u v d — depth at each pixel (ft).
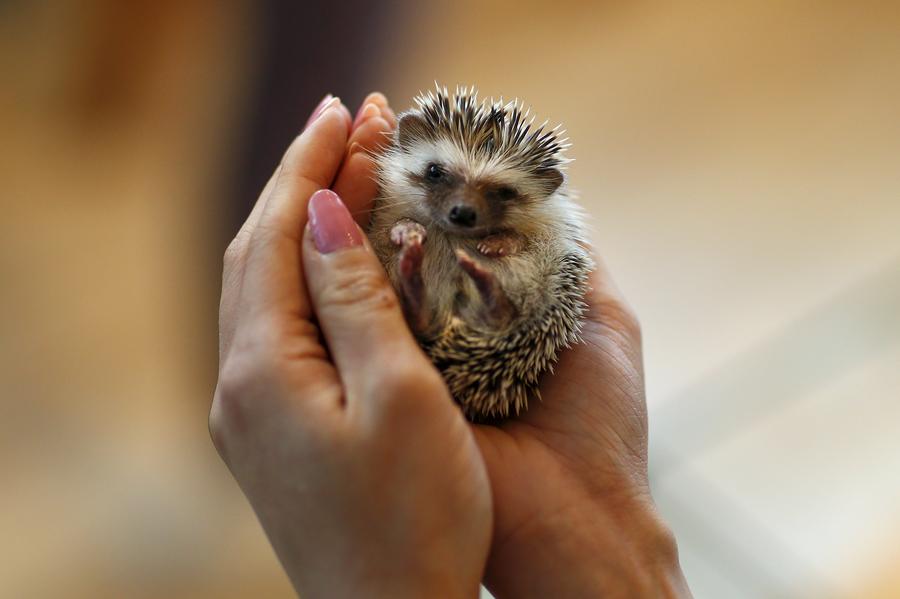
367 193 2.07
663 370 3.17
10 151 4.26
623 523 1.99
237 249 1.99
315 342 1.91
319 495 1.85
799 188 3.69
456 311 2.00
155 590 2.82
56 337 3.59
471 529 1.87
